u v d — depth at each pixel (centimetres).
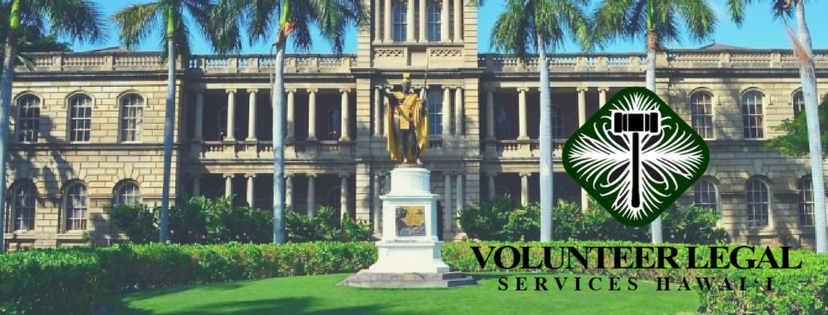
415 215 2016
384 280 1970
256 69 4572
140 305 1827
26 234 4397
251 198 4466
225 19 3281
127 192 4447
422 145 2097
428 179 2067
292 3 3341
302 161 4478
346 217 3966
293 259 2628
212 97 4862
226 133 4853
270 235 3712
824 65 4584
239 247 2555
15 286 1356
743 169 4528
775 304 1423
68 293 1560
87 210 4444
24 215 4459
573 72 4534
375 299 1762
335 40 3403
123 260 2111
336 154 4491
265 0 3281
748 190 4556
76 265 1583
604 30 3297
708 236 3753
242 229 3709
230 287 2164
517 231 3675
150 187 4406
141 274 2231
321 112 4894
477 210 3812
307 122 4869
